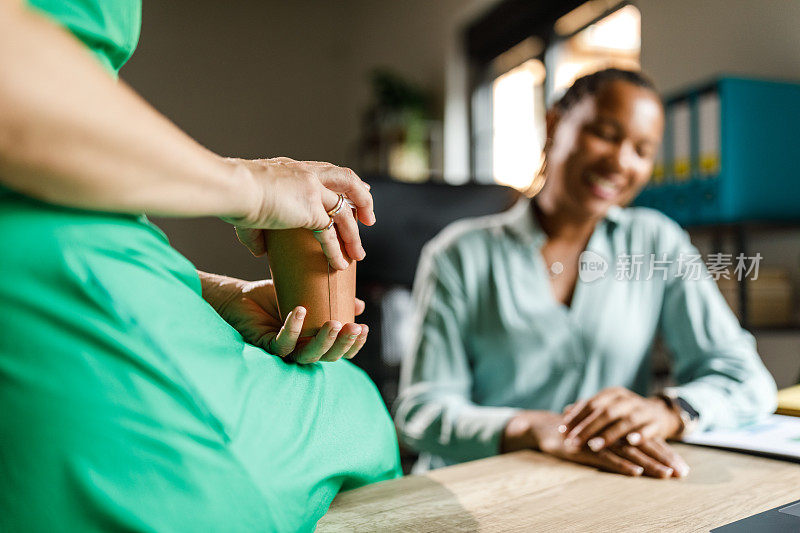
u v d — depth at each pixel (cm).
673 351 133
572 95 129
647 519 52
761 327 184
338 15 687
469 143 486
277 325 49
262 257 47
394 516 52
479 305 130
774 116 197
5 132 25
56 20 32
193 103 636
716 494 59
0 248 31
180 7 630
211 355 37
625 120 119
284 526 39
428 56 515
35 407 31
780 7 220
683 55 269
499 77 470
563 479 64
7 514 31
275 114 668
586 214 128
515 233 132
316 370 49
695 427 80
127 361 33
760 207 195
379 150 537
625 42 352
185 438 34
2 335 31
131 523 32
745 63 237
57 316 31
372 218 46
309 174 40
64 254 32
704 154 200
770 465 69
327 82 688
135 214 36
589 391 127
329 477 46
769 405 95
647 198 220
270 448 39
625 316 128
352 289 46
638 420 72
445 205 217
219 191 33
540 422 86
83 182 28
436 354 127
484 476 65
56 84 26
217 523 34
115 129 27
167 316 35
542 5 392
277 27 668
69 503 31
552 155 133
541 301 129
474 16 463
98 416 32
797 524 49
